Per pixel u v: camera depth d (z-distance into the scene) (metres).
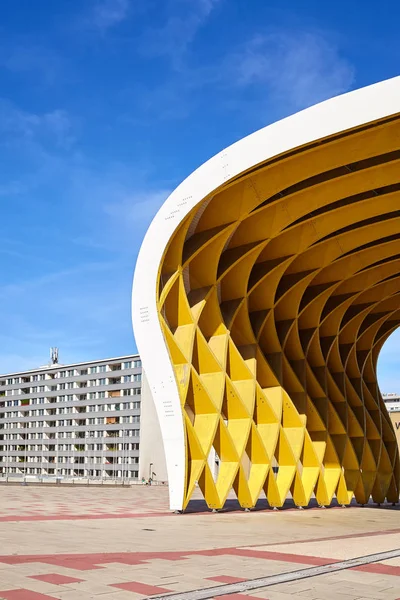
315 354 38.47
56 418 95.88
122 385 89.19
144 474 83.00
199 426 27.48
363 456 40.28
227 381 28.81
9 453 100.38
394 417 72.56
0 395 105.38
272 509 31.98
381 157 22.50
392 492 43.34
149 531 18.61
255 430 30.08
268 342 34.19
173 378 25.42
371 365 45.59
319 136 19.75
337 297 38.03
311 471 34.56
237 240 28.98
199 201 23.72
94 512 25.70
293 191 24.62
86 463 89.81
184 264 26.64
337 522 25.77
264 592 9.13
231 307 30.67
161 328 25.59
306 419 35.16
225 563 11.88
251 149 21.70
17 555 12.12
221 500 27.72
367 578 10.62
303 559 12.77
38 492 42.84
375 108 18.58
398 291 38.25
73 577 9.77
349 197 26.39
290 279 32.97
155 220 25.39
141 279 25.88
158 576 10.15
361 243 30.27
